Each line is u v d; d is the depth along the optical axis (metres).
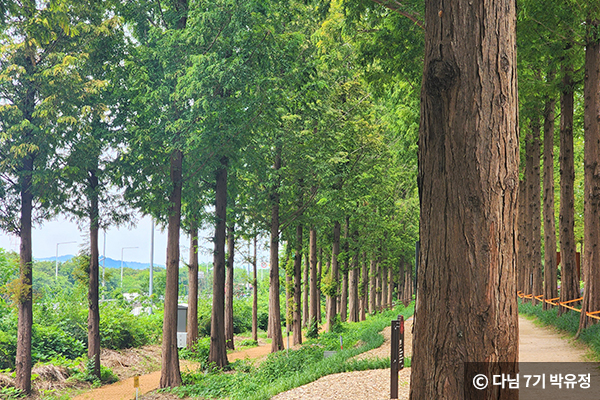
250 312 49.16
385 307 48.75
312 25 20.81
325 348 20.27
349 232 35.12
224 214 21.28
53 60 17.84
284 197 24.08
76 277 21.45
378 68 16.67
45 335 22.36
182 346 25.44
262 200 23.12
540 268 25.47
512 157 3.46
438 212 3.53
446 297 3.43
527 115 18.84
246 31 14.94
